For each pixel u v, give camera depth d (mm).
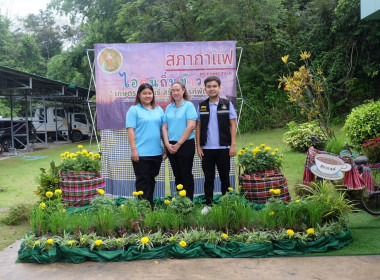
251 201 4992
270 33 18766
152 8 16578
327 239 3693
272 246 3650
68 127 21484
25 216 4906
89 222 3912
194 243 3650
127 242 3658
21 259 3619
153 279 3156
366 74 16953
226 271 3277
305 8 20672
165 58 5625
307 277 3127
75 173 5090
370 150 5621
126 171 5770
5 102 28750
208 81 4734
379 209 4879
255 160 5113
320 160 4555
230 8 15477
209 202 4902
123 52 5652
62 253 3578
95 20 21984
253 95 18406
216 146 4770
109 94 5707
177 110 4668
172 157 4730
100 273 3303
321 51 18016
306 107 7148
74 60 22469
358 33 15867
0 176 9258
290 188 6414
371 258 3473
